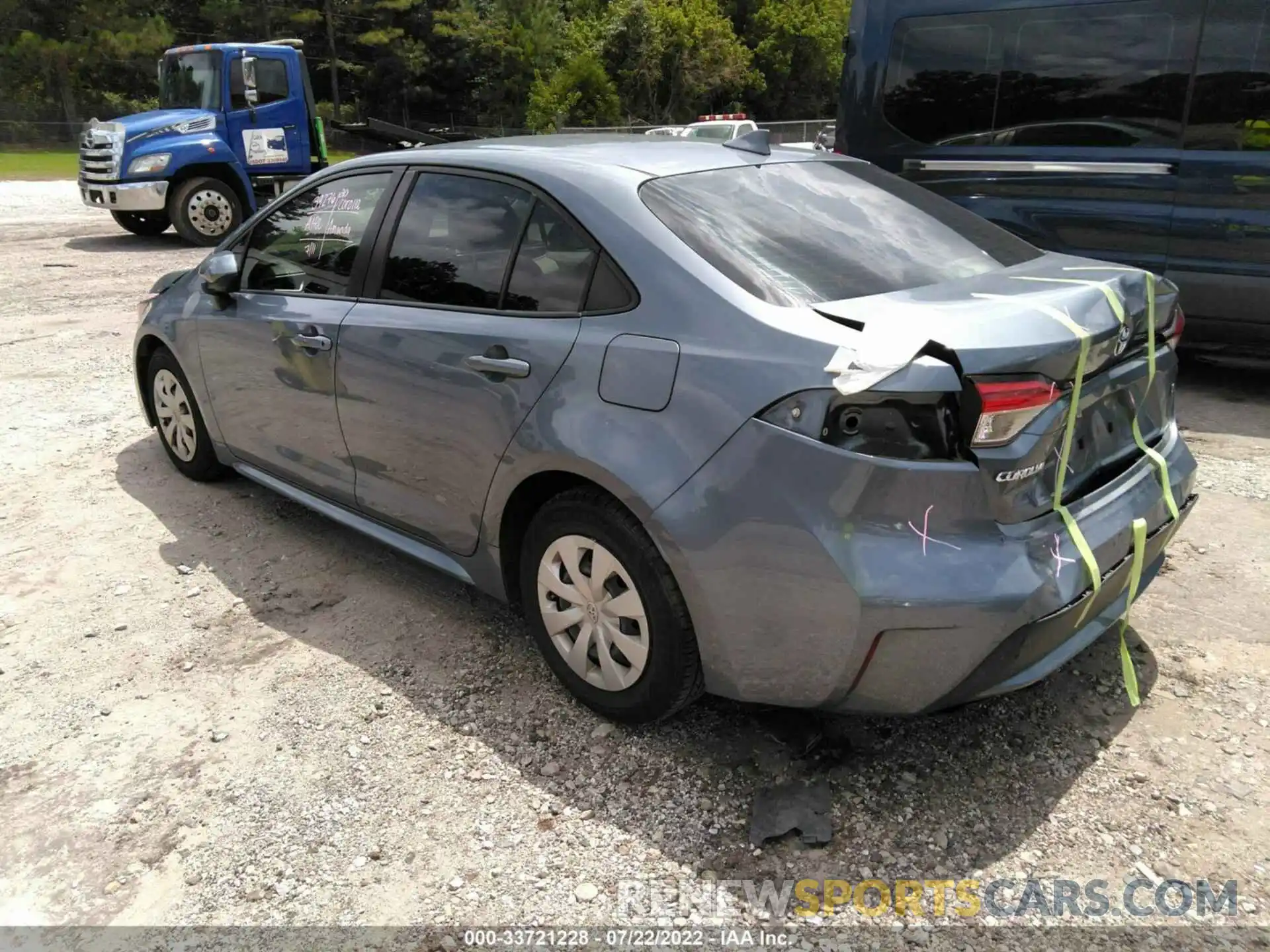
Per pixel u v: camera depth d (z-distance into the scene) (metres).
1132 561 2.61
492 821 2.55
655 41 54.00
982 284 2.71
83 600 3.71
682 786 2.65
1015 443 2.24
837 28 62.16
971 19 6.54
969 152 6.72
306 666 3.27
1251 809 2.52
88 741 2.89
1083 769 2.68
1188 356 6.89
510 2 57.75
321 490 3.87
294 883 2.36
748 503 2.35
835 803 2.58
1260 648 3.23
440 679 3.18
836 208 3.09
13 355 7.34
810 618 2.33
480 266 3.11
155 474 4.98
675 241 2.66
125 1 47.88
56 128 43.78
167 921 2.26
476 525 3.14
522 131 57.38
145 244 13.95
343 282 3.60
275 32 53.88
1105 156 6.16
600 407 2.65
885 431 2.21
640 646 2.70
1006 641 2.27
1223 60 5.65
